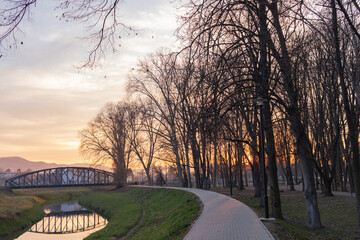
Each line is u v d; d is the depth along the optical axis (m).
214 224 13.55
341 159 42.53
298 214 22.12
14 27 4.97
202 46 9.85
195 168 43.62
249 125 23.73
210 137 12.78
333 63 18.33
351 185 34.78
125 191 65.12
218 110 12.26
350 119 15.96
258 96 15.83
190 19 9.62
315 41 15.03
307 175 17.06
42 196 68.12
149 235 17.80
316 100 32.00
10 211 36.34
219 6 9.84
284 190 49.69
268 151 18.88
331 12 13.36
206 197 26.47
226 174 65.62
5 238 29.02
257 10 13.59
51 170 91.81
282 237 11.17
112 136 70.00
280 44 15.24
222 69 11.55
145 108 47.91
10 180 79.88
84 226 34.31
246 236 10.59
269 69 16.84
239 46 12.95
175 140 46.78
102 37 6.25
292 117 16.45
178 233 14.06
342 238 14.80
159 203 35.28
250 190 51.28
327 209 24.31
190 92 10.95
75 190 87.69
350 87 22.78
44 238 28.53
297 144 17.17
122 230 23.19
